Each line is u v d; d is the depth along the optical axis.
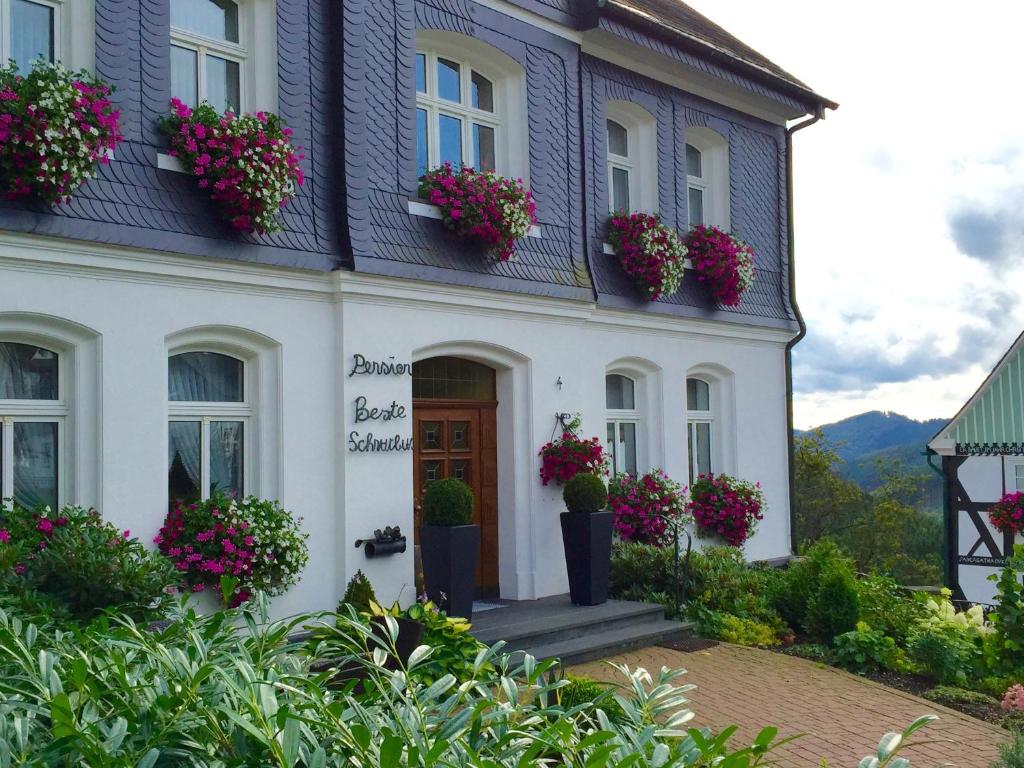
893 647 9.95
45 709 3.28
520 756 3.32
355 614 4.56
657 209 13.74
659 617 11.02
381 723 3.35
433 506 9.59
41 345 7.96
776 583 11.45
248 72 9.41
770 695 8.84
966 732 8.12
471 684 3.89
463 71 11.53
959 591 18.14
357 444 9.69
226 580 4.63
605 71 13.09
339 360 9.66
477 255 10.90
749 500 13.84
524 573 11.54
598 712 3.64
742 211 15.23
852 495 31.67
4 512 7.27
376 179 10.02
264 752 3.19
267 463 9.25
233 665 3.69
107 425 8.08
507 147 11.81
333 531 9.58
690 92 14.35
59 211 7.70
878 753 3.45
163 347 8.47
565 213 12.16
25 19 7.95
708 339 14.46
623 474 12.87
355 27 9.88
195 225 8.59
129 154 8.27
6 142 7.23
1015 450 17.80
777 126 16.06
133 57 8.37
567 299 11.88
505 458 11.63
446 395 11.26
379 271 9.81
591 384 12.55
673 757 3.47
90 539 7.14
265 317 9.18
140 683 3.49
